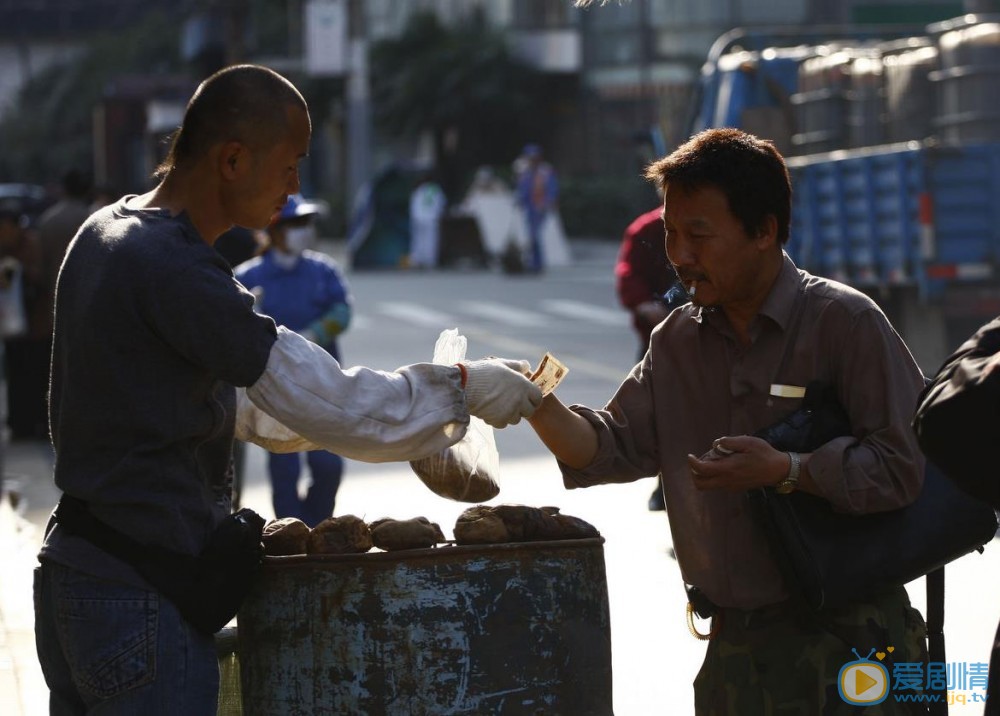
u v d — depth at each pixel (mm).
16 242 14359
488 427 4328
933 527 3814
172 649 3658
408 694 3770
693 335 4102
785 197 3889
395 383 3805
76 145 77188
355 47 40188
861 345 3867
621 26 46656
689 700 6344
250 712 3953
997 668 3650
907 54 14555
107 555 3650
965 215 13375
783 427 3871
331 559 3795
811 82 15367
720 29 45156
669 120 42344
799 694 3988
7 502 10773
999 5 18719
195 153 3754
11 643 7203
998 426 3268
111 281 3611
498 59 47219
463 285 30234
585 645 3918
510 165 48094
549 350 19031
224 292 3627
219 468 3998
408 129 47625
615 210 44875
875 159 13680
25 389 14516
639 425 4199
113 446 3646
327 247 44312
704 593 4129
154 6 93062
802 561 3779
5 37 100688
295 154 3799
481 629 3791
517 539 3936
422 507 10094
